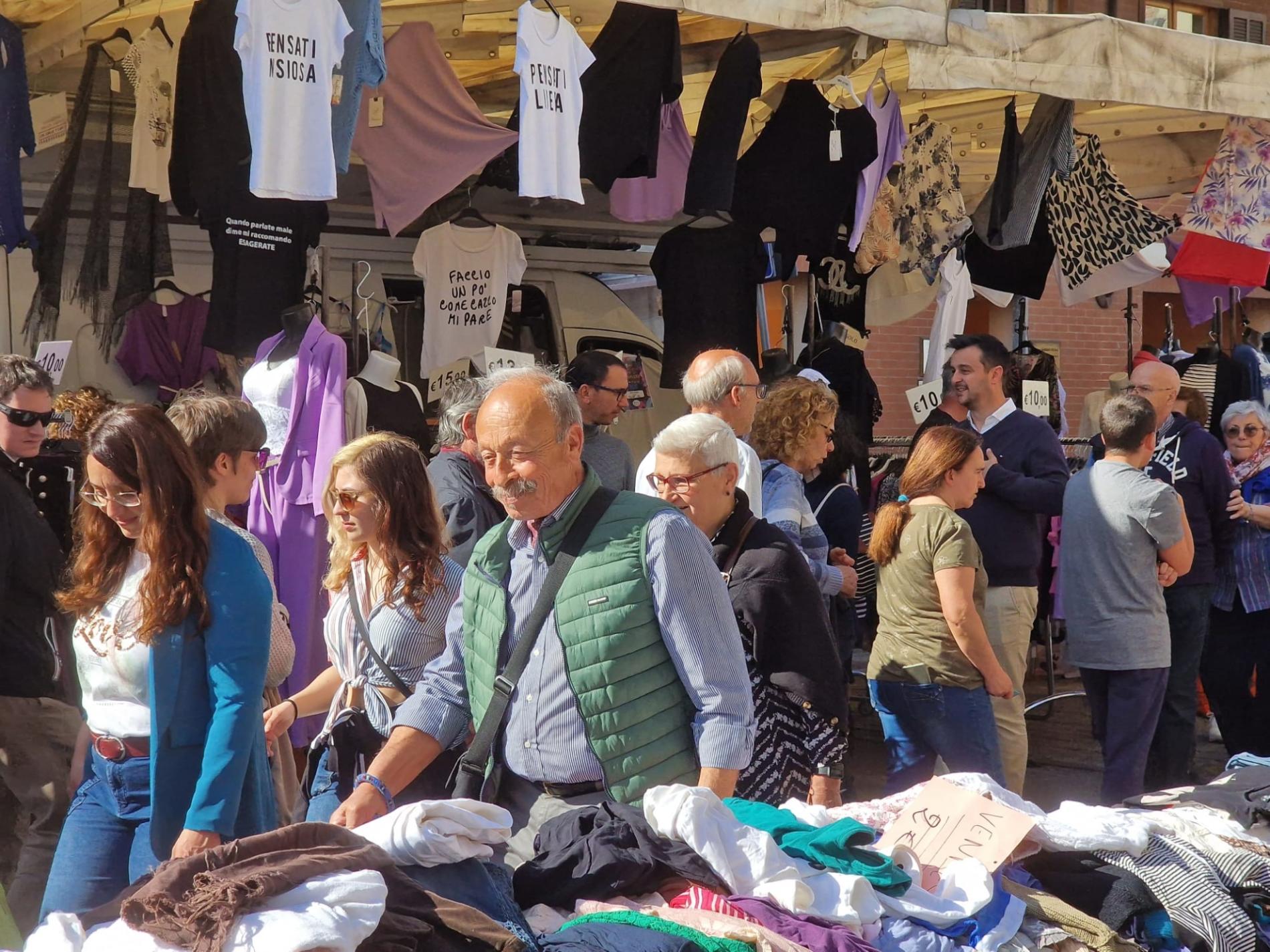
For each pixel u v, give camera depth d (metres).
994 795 3.00
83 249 5.92
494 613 3.00
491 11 5.94
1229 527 6.04
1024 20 5.49
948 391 6.57
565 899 2.48
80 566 3.14
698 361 4.57
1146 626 5.30
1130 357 9.85
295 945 1.91
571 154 5.07
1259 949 2.73
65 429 5.78
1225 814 3.15
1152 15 12.55
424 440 6.45
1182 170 8.35
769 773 3.55
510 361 6.45
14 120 5.62
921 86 5.34
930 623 4.68
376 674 3.61
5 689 4.46
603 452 5.88
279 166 4.42
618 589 2.86
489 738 2.95
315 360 5.57
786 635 3.55
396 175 6.35
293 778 4.02
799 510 4.68
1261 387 9.02
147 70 5.86
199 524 2.98
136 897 2.05
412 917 2.16
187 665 2.97
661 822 2.50
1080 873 2.85
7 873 4.71
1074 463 8.69
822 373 8.40
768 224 6.50
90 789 3.17
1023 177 6.91
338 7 4.51
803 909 2.41
